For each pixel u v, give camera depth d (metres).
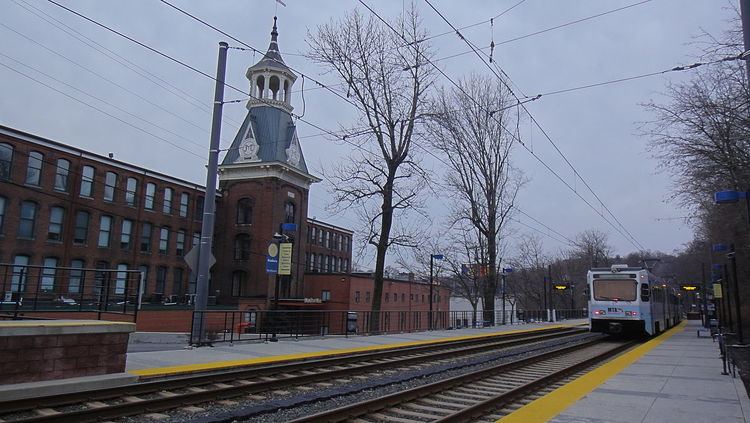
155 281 44.06
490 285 35.81
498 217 37.44
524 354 18.72
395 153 30.33
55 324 8.59
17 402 7.61
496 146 36.12
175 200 46.53
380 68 29.83
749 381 10.71
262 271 48.16
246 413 8.01
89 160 39.38
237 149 50.44
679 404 8.54
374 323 25.92
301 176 52.56
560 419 7.38
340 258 68.31
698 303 74.25
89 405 8.28
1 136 34.00
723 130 16.11
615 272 24.55
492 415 8.40
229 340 16.78
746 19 8.33
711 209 22.73
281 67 51.59
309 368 12.84
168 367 10.81
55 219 37.09
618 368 13.20
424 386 9.98
